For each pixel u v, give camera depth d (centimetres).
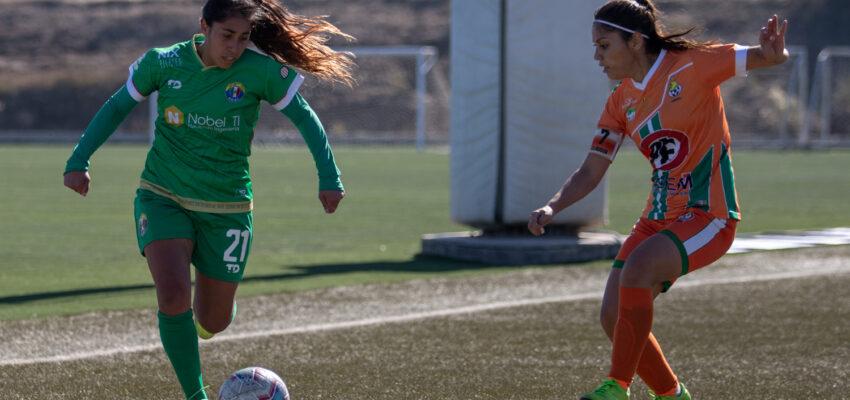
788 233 4397
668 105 1491
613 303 1536
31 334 2247
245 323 2406
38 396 1717
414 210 5522
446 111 17150
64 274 3159
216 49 1496
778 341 2216
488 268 3366
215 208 1574
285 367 1953
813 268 3359
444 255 3622
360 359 2022
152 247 1532
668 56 1503
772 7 19250
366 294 2828
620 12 1502
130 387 1784
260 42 1612
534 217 1552
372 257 3634
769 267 3388
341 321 2442
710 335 2281
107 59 19038
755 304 2677
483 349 2123
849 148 14800
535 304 2667
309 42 1662
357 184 7356
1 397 1706
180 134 1565
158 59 1559
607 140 1605
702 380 1864
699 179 1493
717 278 3141
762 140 15462
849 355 2078
